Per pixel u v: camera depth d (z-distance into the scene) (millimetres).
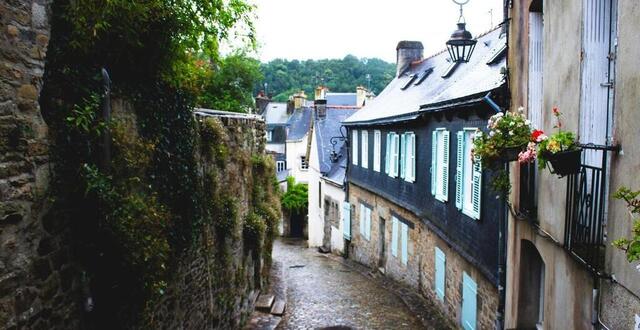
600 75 4406
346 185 19922
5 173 3014
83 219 3879
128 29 4207
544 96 5402
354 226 19062
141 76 5082
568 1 4727
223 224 7938
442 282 10312
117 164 4484
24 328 3203
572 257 4500
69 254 3725
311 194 26641
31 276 3277
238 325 9305
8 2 2994
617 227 3641
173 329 5848
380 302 12258
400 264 13812
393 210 14344
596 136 4453
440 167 10375
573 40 4598
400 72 19422
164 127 5641
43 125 3354
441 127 10203
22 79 3129
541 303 6320
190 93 6281
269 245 12750
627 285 3471
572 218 4426
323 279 15539
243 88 14609
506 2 6816
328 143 24969
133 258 4051
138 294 4234
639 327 3314
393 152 14188
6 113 3004
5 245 3027
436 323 10125
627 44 3529
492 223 7539
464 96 7895
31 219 3270
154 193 5215
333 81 64625
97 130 3855
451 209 9648
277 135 45469
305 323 10398
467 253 8703
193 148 6586
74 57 3848
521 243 6293
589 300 4164
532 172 5766
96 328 4109
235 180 9156
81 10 3621
